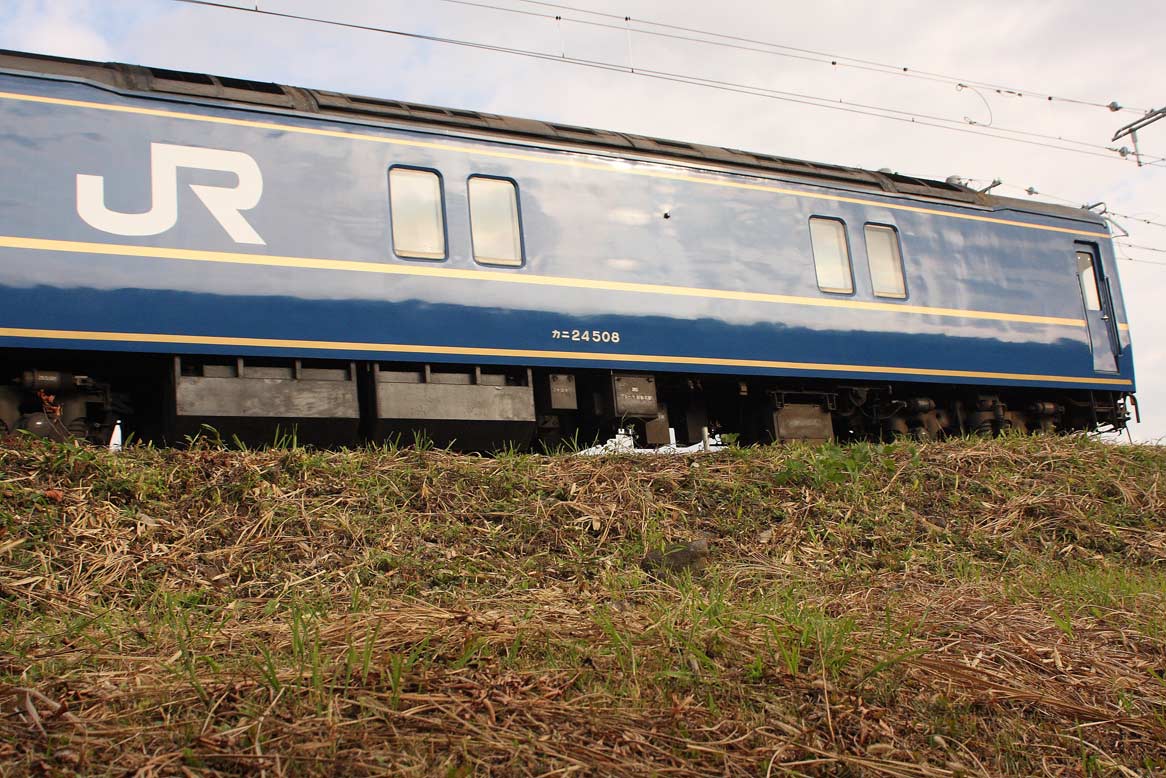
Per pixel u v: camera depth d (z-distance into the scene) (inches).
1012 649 193.5
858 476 347.3
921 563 292.4
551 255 421.7
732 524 309.1
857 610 220.2
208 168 363.9
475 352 399.9
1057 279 566.6
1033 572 289.0
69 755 129.7
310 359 381.7
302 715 144.3
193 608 217.9
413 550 264.5
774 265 474.0
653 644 180.7
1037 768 152.7
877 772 143.5
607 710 154.5
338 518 272.1
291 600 225.3
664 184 454.3
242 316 361.1
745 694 163.5
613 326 429.1
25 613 211.2
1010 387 560.7
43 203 336.8
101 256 342.3
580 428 461.1
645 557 273.6
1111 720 166.2
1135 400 601.3
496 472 320.2
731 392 506.9
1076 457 396.2
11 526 243.6
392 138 398.9
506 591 243.1
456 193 407.5
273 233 370.6
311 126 384.5
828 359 480.4
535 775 133.0
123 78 360.5
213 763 130.8
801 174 497.4
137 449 306.2
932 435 545.3
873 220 509.7
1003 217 555.2
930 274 521.0
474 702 150.6
